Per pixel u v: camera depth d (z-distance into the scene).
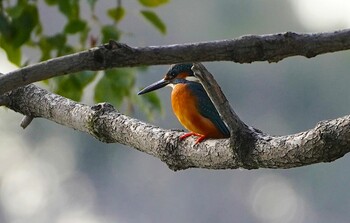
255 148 4.13
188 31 19.36
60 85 6.16
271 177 20.34
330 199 19.14
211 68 18.72
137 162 20.89
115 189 21.14
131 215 21.44
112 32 6.23
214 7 19.38
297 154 3.97
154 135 4.64
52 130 19.84
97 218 21.56
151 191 21.11
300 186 19.72
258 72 18.70
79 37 6.44
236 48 3.64
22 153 19.98
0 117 19.25
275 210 20.16
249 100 18.78
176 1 19.38
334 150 3.87
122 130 4.76
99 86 6.10
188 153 4.48
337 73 18.50
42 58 6.42
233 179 20.95
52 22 14.63
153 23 6.43
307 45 3.67
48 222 22.02
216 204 21.05
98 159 20.47
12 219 22.17
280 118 18.70
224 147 4.30
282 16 19.09
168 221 21.28
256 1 19.27
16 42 6.24
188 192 21.16
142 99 6.25
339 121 3.87
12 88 3.57
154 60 3.61
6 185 21.47
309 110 18.59
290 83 18.69
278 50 3.67
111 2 16.14
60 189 21.28
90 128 4.86
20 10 6.21
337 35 3.67
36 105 5.07
